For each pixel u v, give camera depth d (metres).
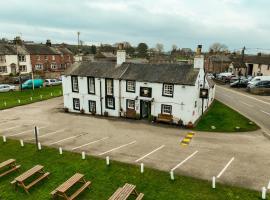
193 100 25.31
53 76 66.69
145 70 28.80
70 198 13.19
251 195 13.53
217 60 85.56
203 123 26.77
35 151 19.48
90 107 31.33
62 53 80.62
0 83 55.22
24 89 49.47
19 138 22.42
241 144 20.80
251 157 18.22
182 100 25.70
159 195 13.73
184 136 22.86
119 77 28.59
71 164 17.33
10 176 15.98
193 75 26.06
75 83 31.66
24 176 14.61
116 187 14.58
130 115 28.84
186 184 14.66
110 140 21.92
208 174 15.76
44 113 31.62
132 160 17.81
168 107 26.84
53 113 31.67
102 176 15.74
